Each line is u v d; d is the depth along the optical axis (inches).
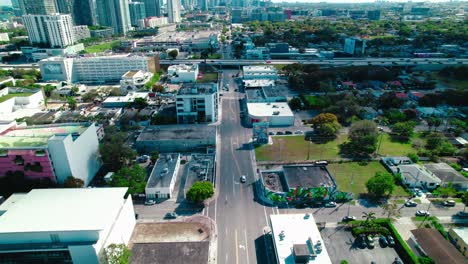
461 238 3897.6
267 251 4003.4
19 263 3398.1
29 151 4790.8
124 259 3353.8
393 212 4660.4
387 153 6432.1
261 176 5324.8
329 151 6584.6
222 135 7470.5
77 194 3959.2
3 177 4938.5
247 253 3971.5
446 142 6624.0
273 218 4104.3
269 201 4982.8
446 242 3831.2
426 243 3826.3
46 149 4761.3
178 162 5935.0
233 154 6520.7
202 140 6658.5
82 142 5305.1
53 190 4060.0
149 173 5782.5
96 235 3344.0
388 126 7800.2
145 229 4362.7
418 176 5393.7
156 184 5108.3
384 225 4301.2
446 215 4613.7
